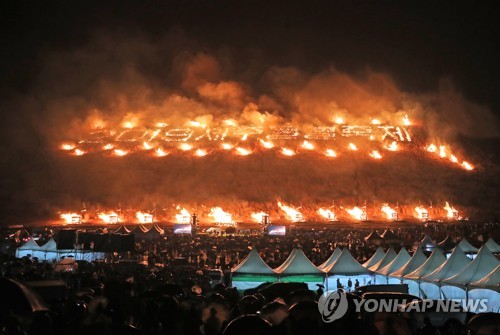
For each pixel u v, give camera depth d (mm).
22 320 20922
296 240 92438
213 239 96562
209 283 39688
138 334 18953
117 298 22516
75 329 18844
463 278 36938
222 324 20125
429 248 66688
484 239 80062
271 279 46062
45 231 104188
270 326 17172
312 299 24938
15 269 40500
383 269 47312
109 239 60312
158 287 28406
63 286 29375
